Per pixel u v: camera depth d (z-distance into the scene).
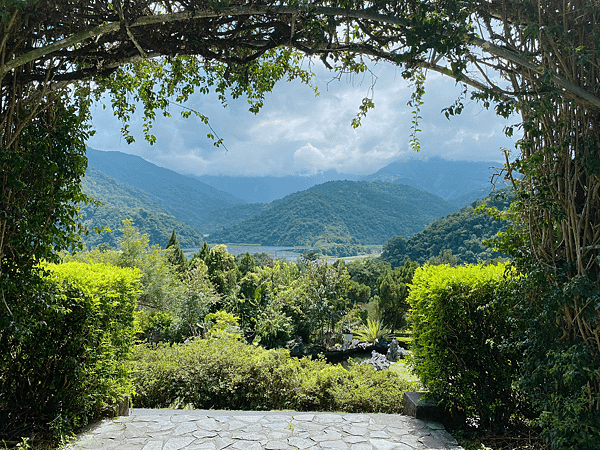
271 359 4.78
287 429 3.00
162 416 3.27
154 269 11.88
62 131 2.39
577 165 2.24
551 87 2.14
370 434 2.92
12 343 2.70
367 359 13.08
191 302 12.16
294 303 14.70
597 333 2.19
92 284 2.99
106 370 3.09
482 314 3.16
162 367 4.54
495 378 3.07
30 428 2.73
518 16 2.16
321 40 2.23
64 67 2.28
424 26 2.06
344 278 15.55
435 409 3.26
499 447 2.74
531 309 2.50
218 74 3.03
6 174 2.11
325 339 15.09
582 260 2.25
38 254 2.31
